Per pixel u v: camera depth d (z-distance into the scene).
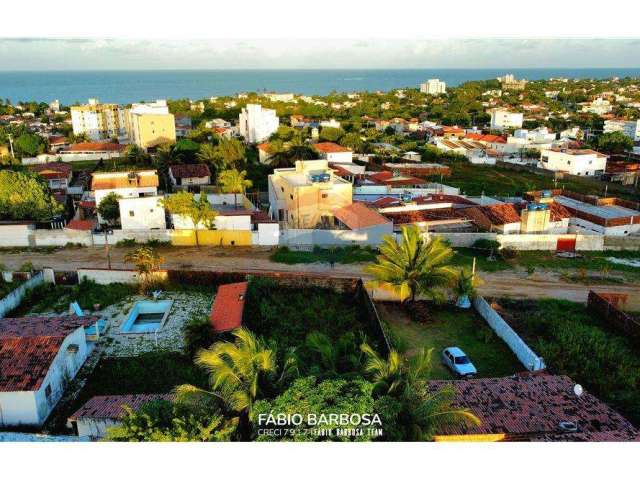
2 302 27.23
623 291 31.95
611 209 46.88
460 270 30.09
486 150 92.81
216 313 25.89
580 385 18.95
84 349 23.20
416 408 14.73
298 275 30.61
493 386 18.55
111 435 14.08
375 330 24.98
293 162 66.00
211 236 39.62
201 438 13.55
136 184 48.31
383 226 39.12
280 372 15.92
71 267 34.44
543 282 33.28
